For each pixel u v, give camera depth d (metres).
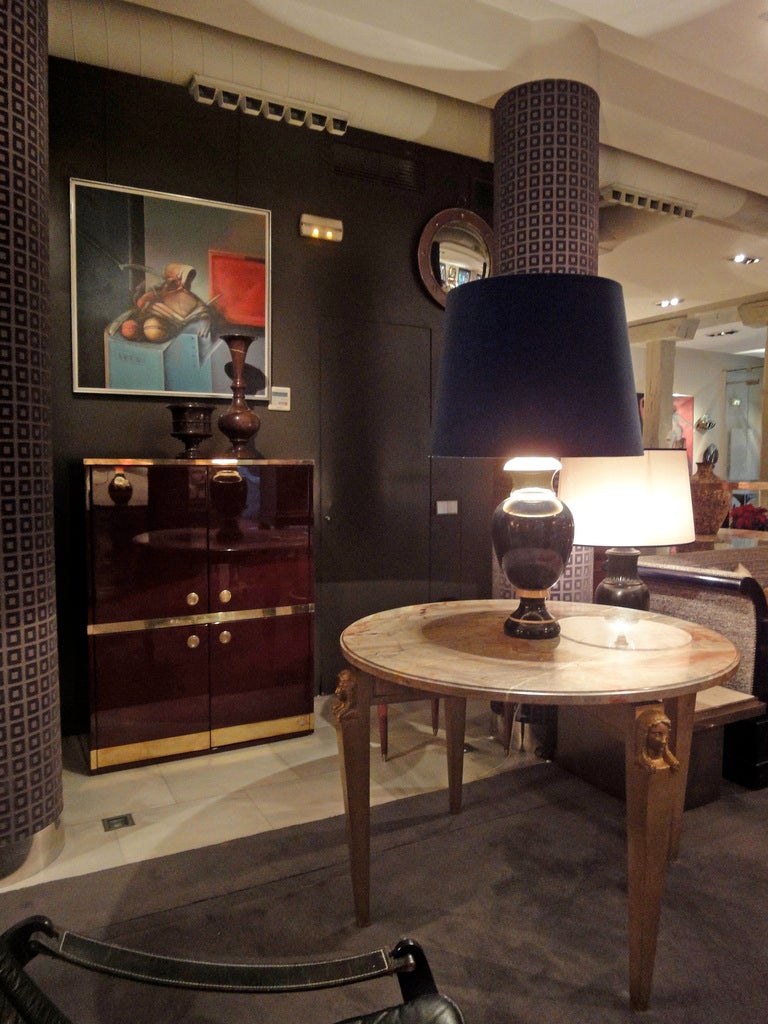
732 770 2.56
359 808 1.68
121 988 1.53
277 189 3.40
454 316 1.65
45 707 2.02
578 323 1.53
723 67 3.45
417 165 3.78
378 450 3.73
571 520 1.75
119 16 2.76
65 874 1.96
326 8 2.82
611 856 2.02
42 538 2.01
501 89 3.37
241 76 3.00
